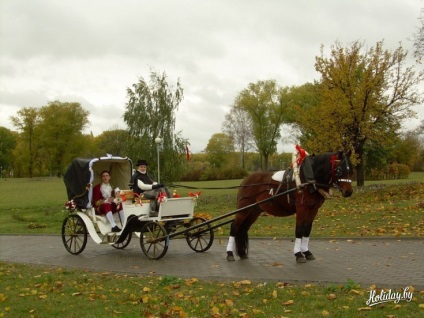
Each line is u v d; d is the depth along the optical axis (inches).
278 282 354.9
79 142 3732.8
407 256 440.8
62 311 305.6
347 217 722.2
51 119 3718.0
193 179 2775.6
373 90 1203.9
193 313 289.6
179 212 519.2
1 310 311.6
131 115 1592.0
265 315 279.0
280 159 3619.6
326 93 1238.3
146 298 322.0
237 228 473.7
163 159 1576.0
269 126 3080.7
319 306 289.9
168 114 1593.3
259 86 3048.7
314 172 432.1
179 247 574.9
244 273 402.9
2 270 469.1
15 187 2556.6
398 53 1251.8
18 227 920.3
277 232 636.1
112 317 286.7
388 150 1854.1
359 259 438.0
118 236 525.3
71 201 552.1
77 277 416.2
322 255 468.4
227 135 4222.4
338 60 1256.8
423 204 756.0
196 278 387.5
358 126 1233.4
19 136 4092.0
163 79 1609.3
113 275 422.0
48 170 4133.9
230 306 301.0
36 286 383.6
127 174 586.6
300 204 434.6
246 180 483.2
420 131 1801.2
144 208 516.1
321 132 1268.5
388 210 750.5
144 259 504.4
